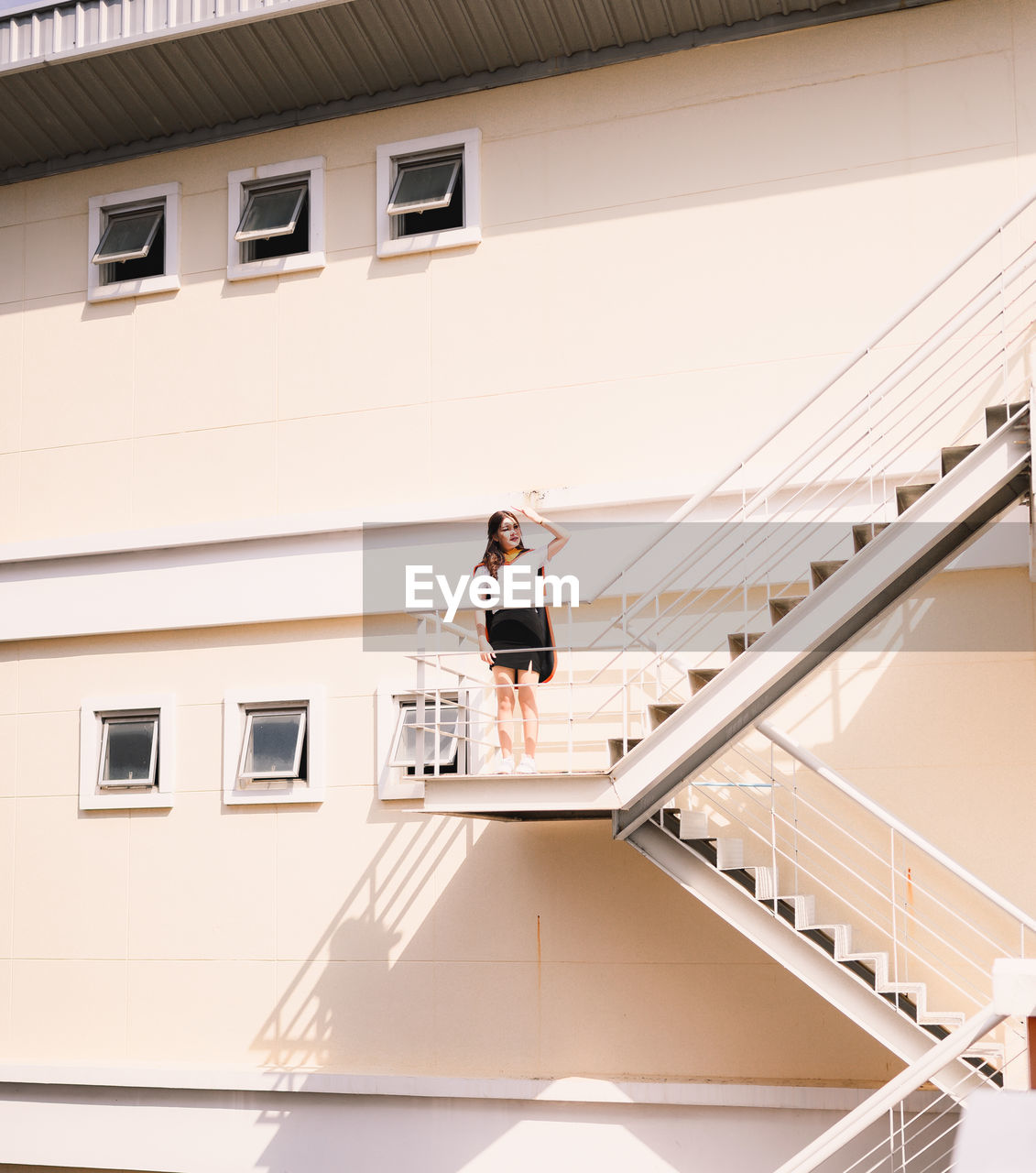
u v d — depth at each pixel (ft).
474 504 32.22
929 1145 24.49
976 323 29.09
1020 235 29.14
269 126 35.65
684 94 32.17
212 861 33.55
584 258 32.50
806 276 30.63
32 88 35.35
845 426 26.78
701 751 25.77
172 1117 32.12
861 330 30.04
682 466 30.94
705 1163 27.86
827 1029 28.32
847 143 30.71
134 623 35.04
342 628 33.37
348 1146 30.48
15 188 38.34
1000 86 29.71
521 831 31.17
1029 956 27.02
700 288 31.45
